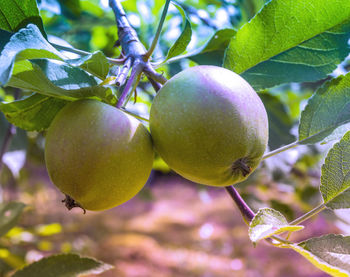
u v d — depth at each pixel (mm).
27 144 476
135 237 2484
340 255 212
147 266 2072
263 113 246
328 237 218
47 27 540
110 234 2447
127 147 234
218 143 228
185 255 2270
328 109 285
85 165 230
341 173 241
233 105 230
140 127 245
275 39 295
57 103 295
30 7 272
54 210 1969
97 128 233
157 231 2715
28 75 242
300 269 1905
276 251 2162
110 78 249
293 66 306
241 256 2178
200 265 2082
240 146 232
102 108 240
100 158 230
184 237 2615
